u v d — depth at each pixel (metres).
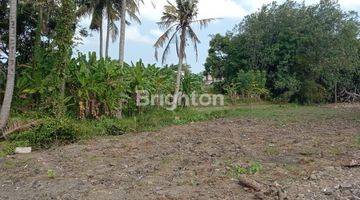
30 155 13.02
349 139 15.46
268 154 12.68
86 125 18.09
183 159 11.91
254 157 12.22
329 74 41.06
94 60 20.88
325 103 43.09
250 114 28.00
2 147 13.98
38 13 20.80
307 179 9.36
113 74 20.64
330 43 40.12
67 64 18.73
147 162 11.57
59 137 15.23
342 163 10.97
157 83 25.91
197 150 13.43
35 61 19.20
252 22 42.41
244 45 42.38
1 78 19.59
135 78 23.64
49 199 8.28
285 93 40.88
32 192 8.82
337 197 7.98
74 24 20.59
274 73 41.94
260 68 42.47
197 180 9.45
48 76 18.64
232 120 23.94
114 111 21.20
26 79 19.08
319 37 39.66
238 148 13.76
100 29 28.38
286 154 12.69
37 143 14.74
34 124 15.31
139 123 20.52
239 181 9.18
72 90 20.00
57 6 20.52
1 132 15.23
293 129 19.27
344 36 40.44
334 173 9.88
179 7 27.75
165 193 8.44
